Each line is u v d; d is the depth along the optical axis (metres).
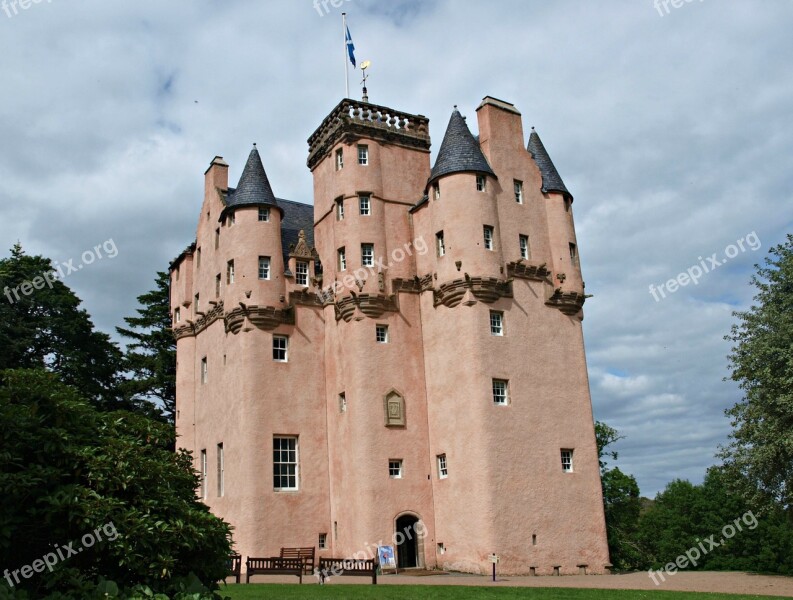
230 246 40.97
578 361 40.31
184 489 16.38
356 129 41.75
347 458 37.81
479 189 38.91
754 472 33.69
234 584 26.77
